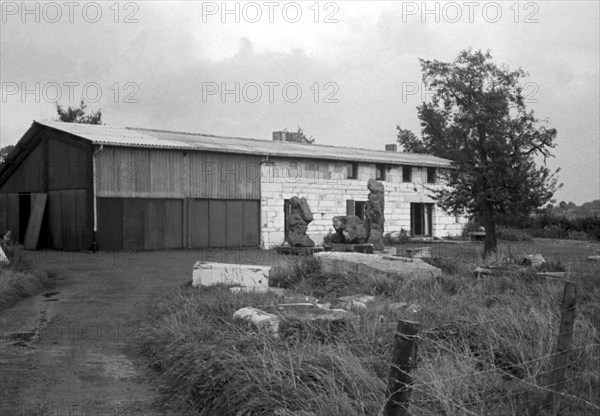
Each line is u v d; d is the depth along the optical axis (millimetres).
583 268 14562
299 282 13391
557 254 26000
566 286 5414
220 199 28094
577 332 7059
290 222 25984
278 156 30016
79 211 24875
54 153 26047
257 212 29500
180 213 26703
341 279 13094
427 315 8477
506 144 21375
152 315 11008
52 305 12648
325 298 11445
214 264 13609
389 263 13664
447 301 9922
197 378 6934
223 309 9688
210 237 27703
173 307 10656
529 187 21328
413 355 4715
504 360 6781
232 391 6316
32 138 27047
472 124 21406
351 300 10266
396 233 35000
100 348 9281
